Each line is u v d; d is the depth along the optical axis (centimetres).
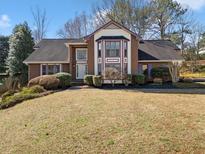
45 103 1884
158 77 3397
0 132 1344
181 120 1247
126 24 5225
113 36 3338
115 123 1253
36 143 1133
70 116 1432
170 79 3428
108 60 3312
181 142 1020
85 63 3678
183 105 1580
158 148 991
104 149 1021
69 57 3644
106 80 3162
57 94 2292
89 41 3394
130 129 1170
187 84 3152
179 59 3597
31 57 3759
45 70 3719
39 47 4028
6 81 3150
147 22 5284
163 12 5328
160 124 1202
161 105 1586
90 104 1688
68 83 2939
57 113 1534
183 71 5328
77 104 1722
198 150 963
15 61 4303
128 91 2489
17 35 4375
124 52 3334
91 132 1174
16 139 1212
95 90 2616
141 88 2886
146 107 1535
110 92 2352
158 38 5350
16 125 1430
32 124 1400
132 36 3381
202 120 1243
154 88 2869
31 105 1891
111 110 1494
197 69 5416
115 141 1071
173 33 5528
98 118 1349
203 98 1877
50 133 1220
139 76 3150
